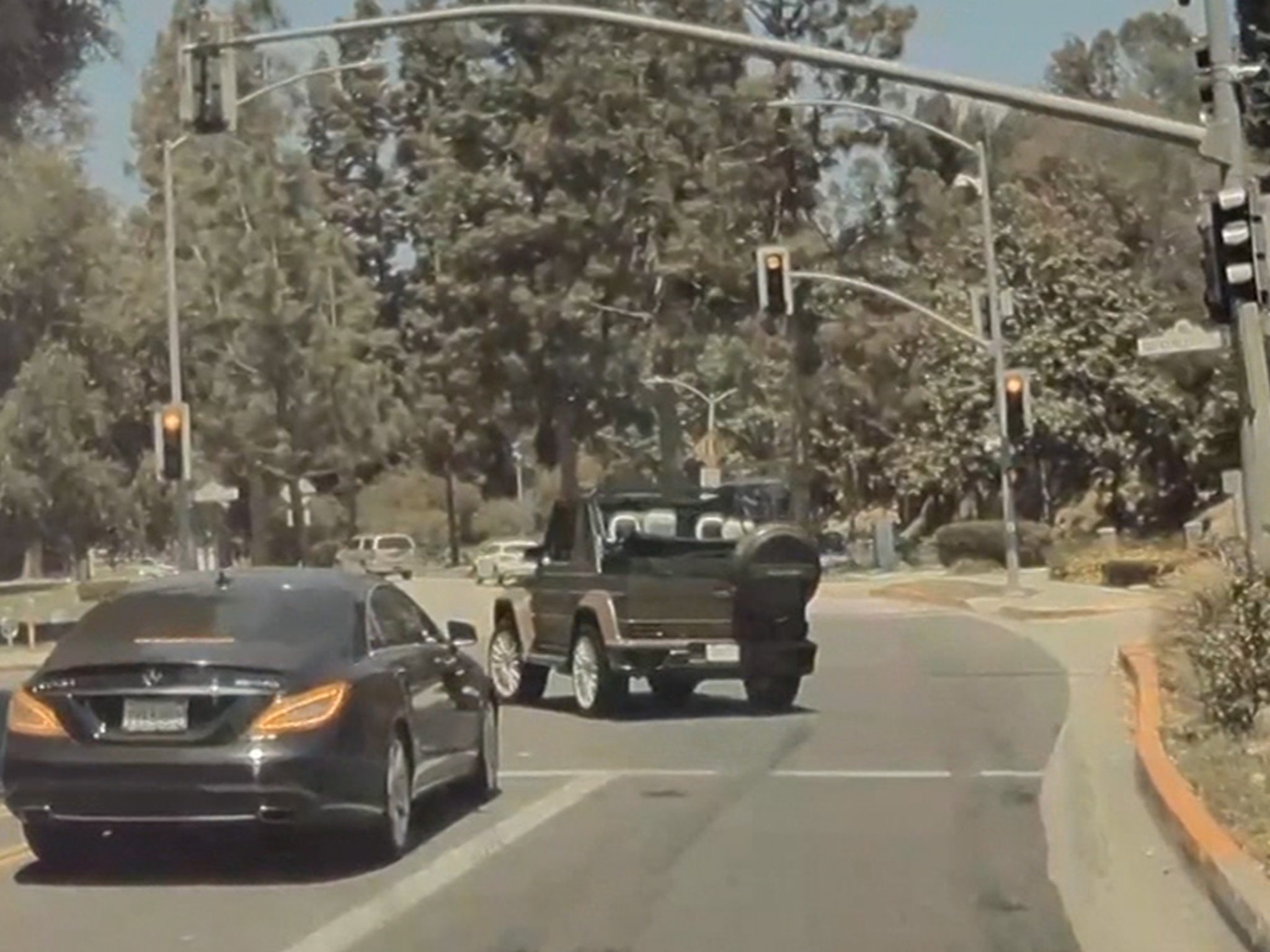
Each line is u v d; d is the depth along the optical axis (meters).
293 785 13.66
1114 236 82.56
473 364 90.06
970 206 94.00
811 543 25.92
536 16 25.47
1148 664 27.58
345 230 108.44
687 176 89.12
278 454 78.00
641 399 92.25
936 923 12.34
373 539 93.81
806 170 93.81
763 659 25.70
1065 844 15.27
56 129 28.02
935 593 59.12
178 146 61.41
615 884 13.80
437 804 17.67
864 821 16.59
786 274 44.72
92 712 13.90
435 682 16.19
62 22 27.31
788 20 93.00
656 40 87.88
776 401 97.88
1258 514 22.31
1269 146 33.50
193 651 14.02
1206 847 13.20
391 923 12.52
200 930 12.43
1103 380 75.19
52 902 13.41
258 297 77.38
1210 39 23.31
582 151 86.94
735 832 16.06
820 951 11.58
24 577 94.88
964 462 77.19
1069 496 81.81
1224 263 22.72
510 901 13.23
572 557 26.78
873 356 90.94
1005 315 63.78
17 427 65.00
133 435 73.06
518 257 88.81
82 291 65.44
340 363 81.06
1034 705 26.59
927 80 24.69
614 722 25.08
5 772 13.94
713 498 27.03
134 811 13.70
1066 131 93.81
